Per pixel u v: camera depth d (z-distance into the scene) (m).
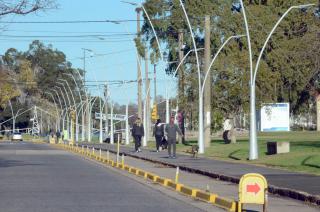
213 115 62.81
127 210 18.22
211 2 67.94
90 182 27.91
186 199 21.75
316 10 66.44
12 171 34.53
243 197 16.34
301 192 21.05
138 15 73.25
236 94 61.94
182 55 68.12
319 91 66.00
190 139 85.19
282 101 75.62
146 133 69.81
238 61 62.38
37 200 20.52
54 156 55.25
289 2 67.81
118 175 32.66
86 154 57.38
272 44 67.94
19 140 138.50
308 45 43.03
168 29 71.94
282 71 67.50
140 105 73.94
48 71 166.88
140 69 73.94
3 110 169.38
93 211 17.84
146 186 26.58
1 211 17.61
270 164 34.91
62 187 25.25
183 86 65.25
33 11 32.69
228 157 43.19
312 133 86.94
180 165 36.31
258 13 67.56
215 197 20.31
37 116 169.38
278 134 85.69
